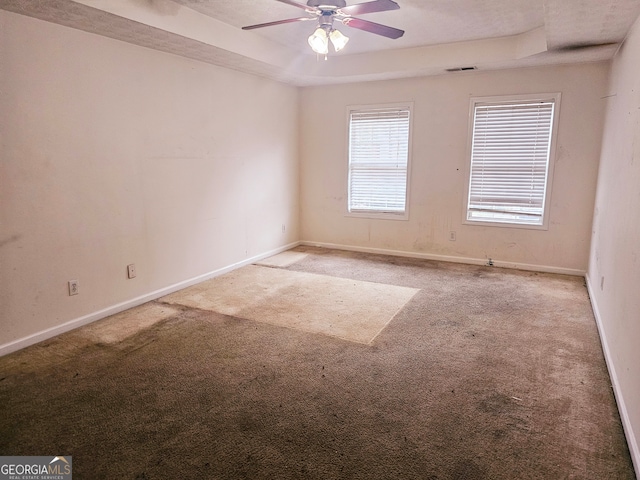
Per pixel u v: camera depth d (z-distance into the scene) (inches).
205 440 76.3
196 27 133.4
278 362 105.4
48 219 115.4
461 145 196.5
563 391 92.1
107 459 71.4
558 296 154.3
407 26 149.5
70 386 94.0
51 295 118.0
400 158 211.9
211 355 108.9
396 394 91.3
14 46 104.4
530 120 182.1
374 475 67.8
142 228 144.4
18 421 81.5
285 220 227.8
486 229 197.2
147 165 143.9
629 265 89.1
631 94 106.3
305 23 147.3
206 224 172.4
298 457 72.0
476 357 107.8
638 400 70.5
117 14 108.5
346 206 228.4
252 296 154.9
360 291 160.7
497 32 157.2
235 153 185.0
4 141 104.1
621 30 119.9
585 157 173.9
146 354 109.3
